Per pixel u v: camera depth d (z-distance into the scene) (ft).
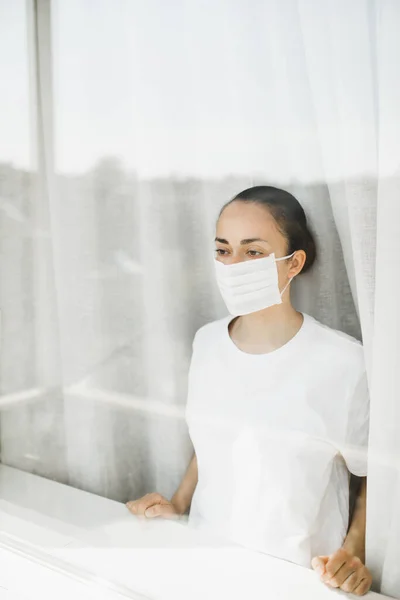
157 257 3.51
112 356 3.81
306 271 3.04
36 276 4.06
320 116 2.79
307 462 3.17
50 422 4.21
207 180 3.24
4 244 4.11
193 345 3.50
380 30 2.54
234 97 3.06
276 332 3.16
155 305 3.59
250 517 3.34
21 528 3.71
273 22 2.86
